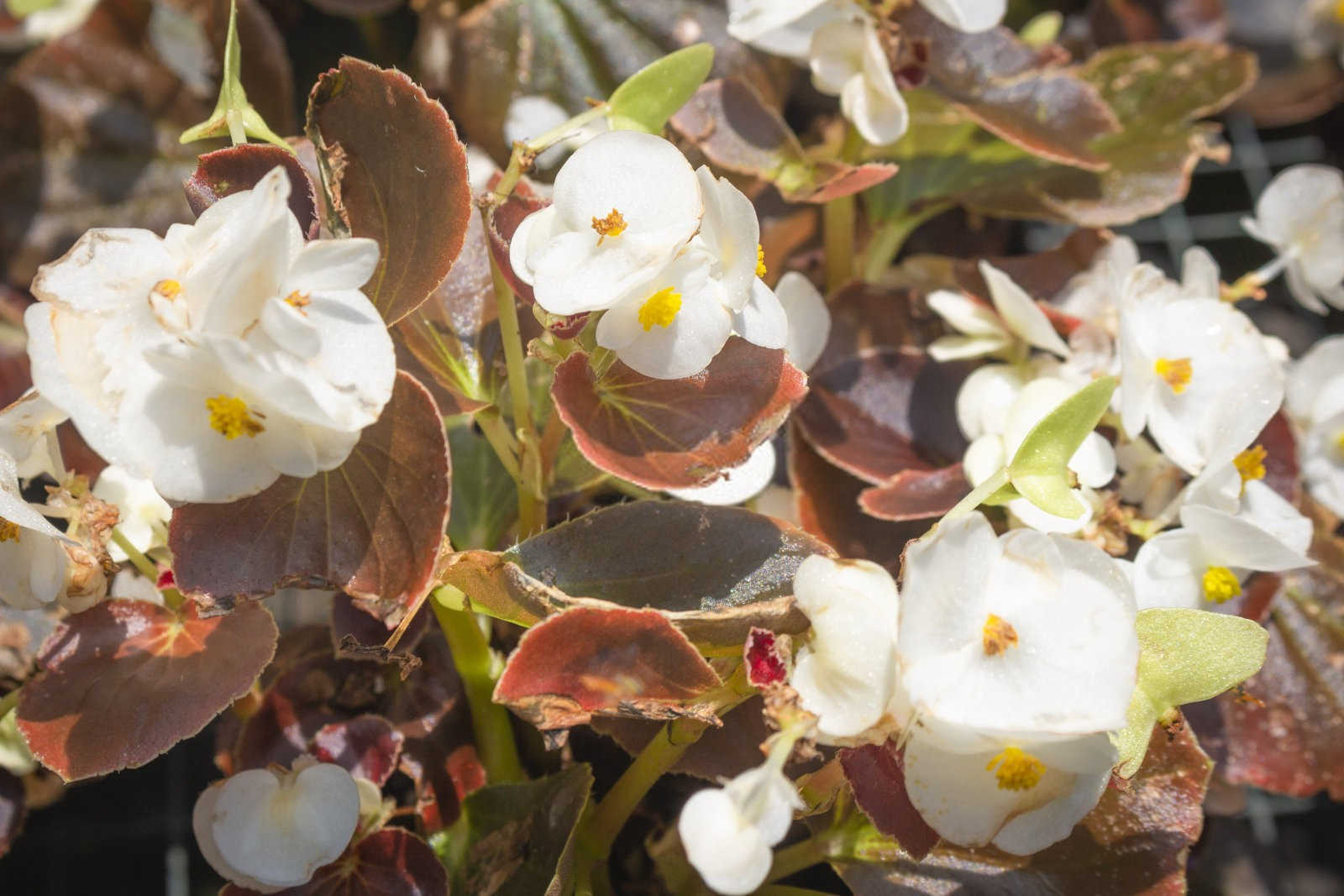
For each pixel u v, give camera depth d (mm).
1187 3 577
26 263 508
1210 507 395
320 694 419
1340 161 702
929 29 464
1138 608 397
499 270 375
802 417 440
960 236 524
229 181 372
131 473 350
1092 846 396
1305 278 454
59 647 386
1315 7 654
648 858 428
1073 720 352
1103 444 403
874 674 353
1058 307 454
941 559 354
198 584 362
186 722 380
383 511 365
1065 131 461
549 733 366
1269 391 408
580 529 387
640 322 362
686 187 361
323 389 347
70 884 491
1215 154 477
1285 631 454
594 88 498
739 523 390
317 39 571
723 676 377
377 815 405
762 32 422
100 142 513
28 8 514
